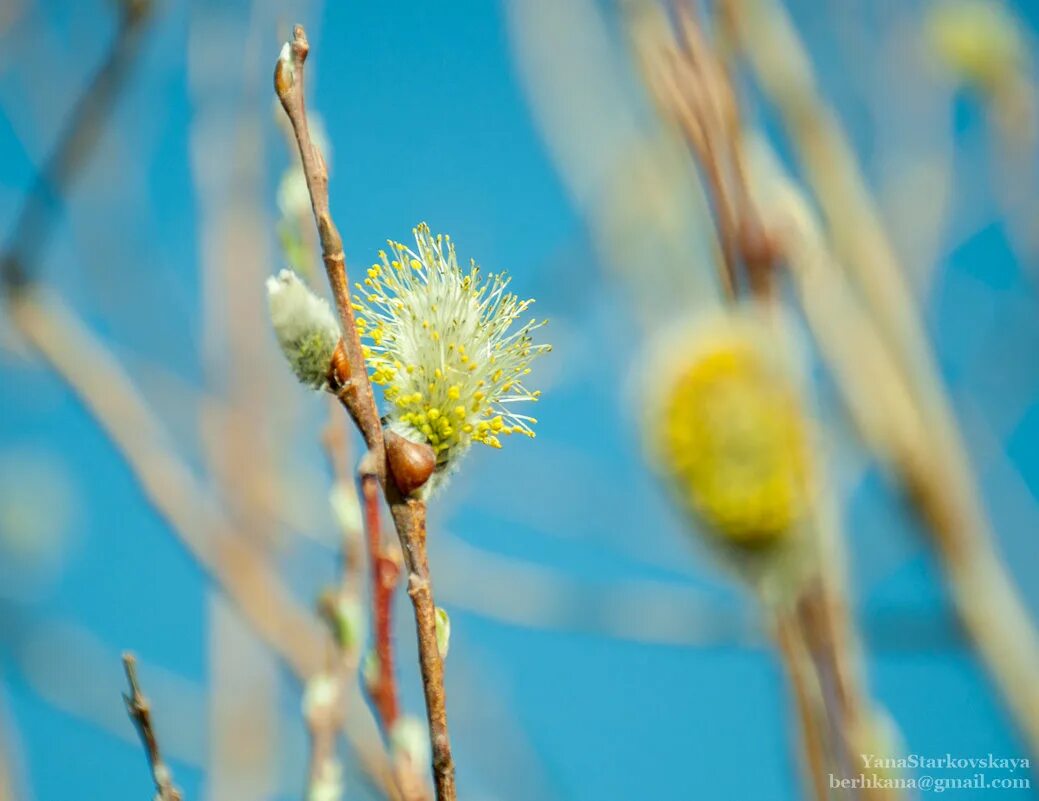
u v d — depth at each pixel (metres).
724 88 0.58
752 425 0.57
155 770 0.58
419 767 0.59
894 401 0.64
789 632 0.56
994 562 0.64
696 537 0.57
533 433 0.60
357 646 0.62
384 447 0.59
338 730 0.62
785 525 0.56
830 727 0.56
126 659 0.58
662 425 0.57
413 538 0.58
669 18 0.59
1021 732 0.63
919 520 0.64
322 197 0.58
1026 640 0.63
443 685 0.57
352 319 0.58
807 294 0.63
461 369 0.60
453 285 0.61
